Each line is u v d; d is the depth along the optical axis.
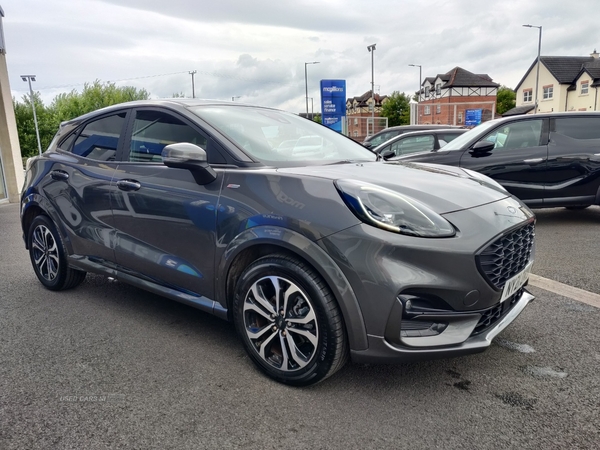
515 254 2.50
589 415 2.17
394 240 2.16
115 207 3.31
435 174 2.92
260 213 2.48
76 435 2.08
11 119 12.00
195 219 2.78
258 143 3.01
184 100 3.40
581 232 5.96
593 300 3.63
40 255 4.12
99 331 3.21
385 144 8.81
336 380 2.53
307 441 2.03
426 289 2.17
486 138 6.32
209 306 2.81
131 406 2.30
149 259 3.11
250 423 2.16
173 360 2.78
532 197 6.21
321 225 2.27
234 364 2.72
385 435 2.06
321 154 3.25
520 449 1.95
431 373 2.59
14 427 2.14
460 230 2.28
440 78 59.22
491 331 2.39
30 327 3.29
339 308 2.28
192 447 2.00
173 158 2.59
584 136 6.15
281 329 2.45
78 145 3.83
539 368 2.62
